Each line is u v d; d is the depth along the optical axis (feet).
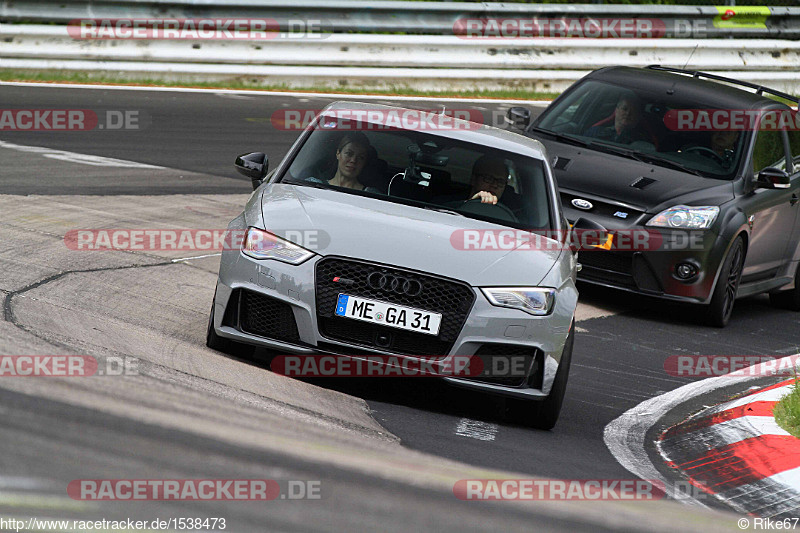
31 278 84.12
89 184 127.34
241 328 68.95
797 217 126.11
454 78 219.41
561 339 69.51
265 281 67.82
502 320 67.21
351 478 47.52
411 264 66.85
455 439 62.90
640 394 84.43
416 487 48.42
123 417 49.39
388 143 79.92
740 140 118.21
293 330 67.36
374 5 211.82
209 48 198.49
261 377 67.26
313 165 78.64
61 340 64.28
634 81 124.77
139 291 88.43
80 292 83.30
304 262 67.51
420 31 217.77
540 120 122.83
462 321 66.80
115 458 43.27
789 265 128.36
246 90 197.98
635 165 113.70
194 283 95.50
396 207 74.49
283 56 204.64
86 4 187.32
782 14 256.52
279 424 55.42
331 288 66.85
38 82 180.75
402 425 63.72
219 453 46.85
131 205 120.88
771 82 254.88
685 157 115.85
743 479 64.44
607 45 236.84
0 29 182.29
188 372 63.62
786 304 132.26
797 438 72.08
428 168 78.69
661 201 108.99
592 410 78.38
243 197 135.23
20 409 47.21
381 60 213.05
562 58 232.32
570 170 112.16
